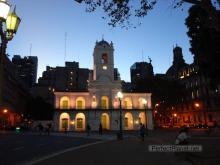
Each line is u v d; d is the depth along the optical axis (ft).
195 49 92.68
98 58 254.06
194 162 36.63
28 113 322.75
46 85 484.74
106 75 249.96
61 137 119.85
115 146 68.33
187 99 289.33
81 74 487.61
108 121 239.91
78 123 235.81
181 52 379.76
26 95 376.27
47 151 58.18
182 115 295.48
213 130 152.35
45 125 255.70
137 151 54.90
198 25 89.66
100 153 52.16
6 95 255.70
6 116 262.67
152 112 246.06
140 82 265.95
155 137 107.65
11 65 281.95
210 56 87.81
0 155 50.55
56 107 234.38
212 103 252.01
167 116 266.57
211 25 38.29
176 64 372.79
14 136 125.70
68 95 239.50
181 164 37.55
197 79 274.98
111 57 255.70
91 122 234.99
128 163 38.50
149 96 249.75
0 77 24.45
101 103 243.19
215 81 94.38
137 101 248.52
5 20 23.47
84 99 242.17
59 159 43.65
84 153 52.39
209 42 86.07
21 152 56.03
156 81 253.24
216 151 47.80
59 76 473.26
